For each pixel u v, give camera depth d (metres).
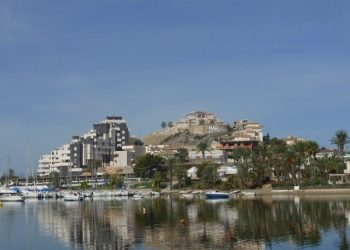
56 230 87.00
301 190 188.25
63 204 169.75
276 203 139.12
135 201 181.38
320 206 120.50
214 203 152.25
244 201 156.88
